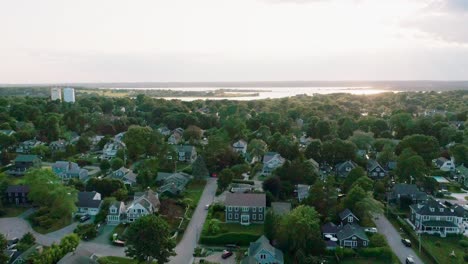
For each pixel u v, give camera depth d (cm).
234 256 8038
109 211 9481
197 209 10350
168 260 7438
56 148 16075
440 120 19500
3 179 11581
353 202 9362
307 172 11506
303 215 8150
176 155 14375
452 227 8962
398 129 17900
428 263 7781
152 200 9994
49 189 9806
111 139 17075
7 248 7794
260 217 9600
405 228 9194
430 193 11331
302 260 7481
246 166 13075
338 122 19912
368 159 13762
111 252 8081
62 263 6500
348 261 7844
